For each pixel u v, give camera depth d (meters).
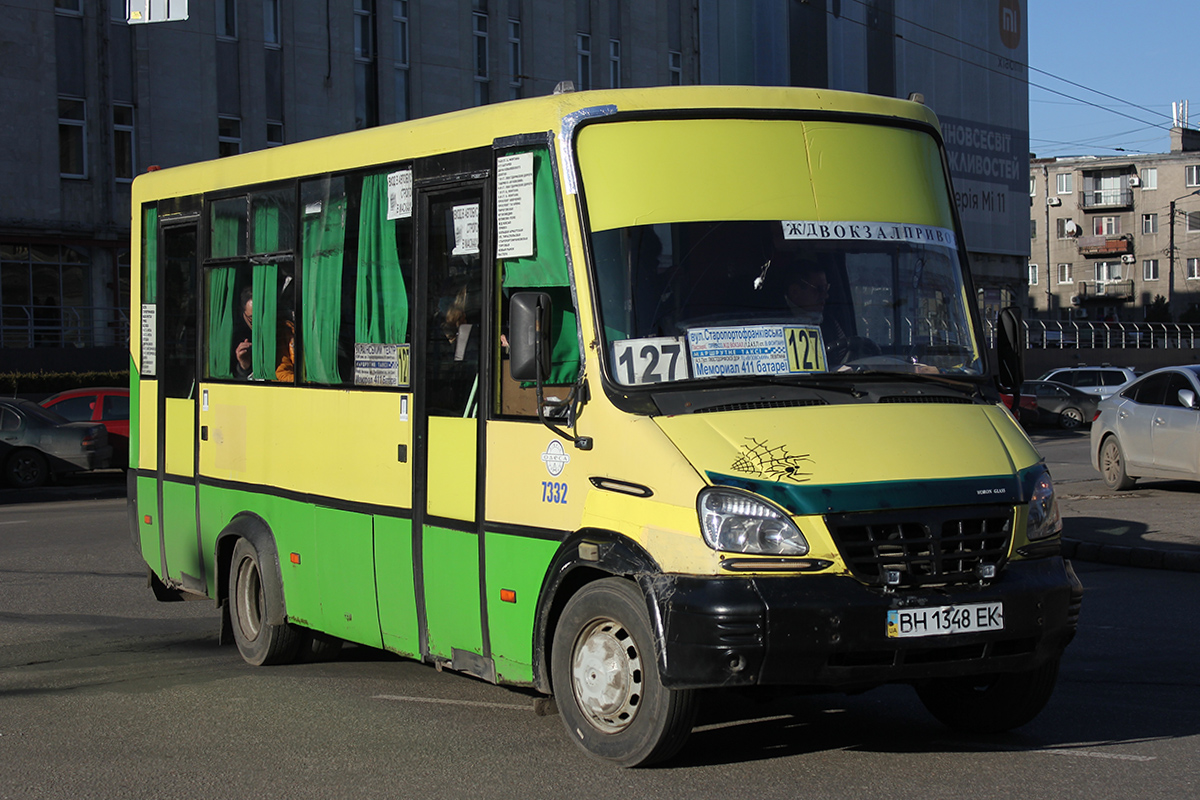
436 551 6.56
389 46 38.59
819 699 7.15
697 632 5.02
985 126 56.84
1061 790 5.24
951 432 5.59
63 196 33.12
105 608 10.57
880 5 51.28
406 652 6.85
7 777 5.81
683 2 46.62
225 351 8.69
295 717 6.89
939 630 5.13
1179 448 16.55
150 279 9.69
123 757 6.13
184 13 14.46
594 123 5.92
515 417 6.05
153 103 34.28
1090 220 90.25
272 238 8.17
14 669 8.32
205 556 8.88
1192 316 80.31
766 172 6.01
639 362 5.60
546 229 5.96
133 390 9.93
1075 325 55.94
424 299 6.73
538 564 5.88
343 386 7.38
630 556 5.33
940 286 6.23
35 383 29.47
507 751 6.06
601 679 5.60
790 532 5.07
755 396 5.56
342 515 7.32
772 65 47.59
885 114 6.41
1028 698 5.99
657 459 5.32
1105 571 11.52
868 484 5.20
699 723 6.59
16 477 22.30
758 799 5.18
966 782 5.39
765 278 5.84
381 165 7.14
